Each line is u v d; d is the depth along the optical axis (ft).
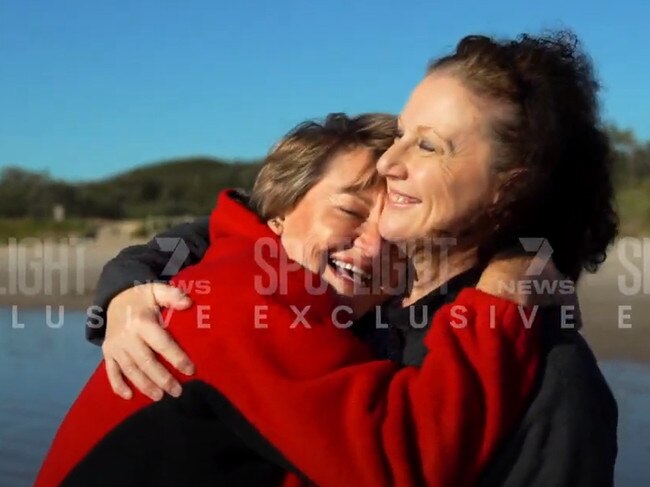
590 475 6.42
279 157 7.96
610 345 27.14
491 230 7.14
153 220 86.28
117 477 6.75
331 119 8.14
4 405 22.47
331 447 6.39
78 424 7.06
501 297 6.83
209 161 131.44
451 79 6.96
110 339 7.08
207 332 6.80
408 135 7.12
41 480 7.17
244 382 6.63
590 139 7.27
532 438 6.47
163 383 6.73
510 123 6.85
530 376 6.59
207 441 6.73
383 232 7.27
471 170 6.91
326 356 6.77
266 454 6.63
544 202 7.13
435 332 6.76
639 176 63.67
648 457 17.46
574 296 7.09
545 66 7.00
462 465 6.36
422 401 6.47
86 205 97.76
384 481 6.27
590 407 6.57
